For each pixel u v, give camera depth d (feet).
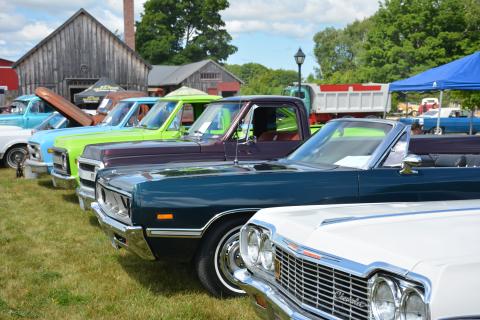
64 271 20.08
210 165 19.26
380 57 205.46
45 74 109.60
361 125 18.24
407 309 8.28
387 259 8.71
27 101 63.46
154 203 15.71
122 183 17.17
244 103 24.56
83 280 18.98
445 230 9.45
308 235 10.42
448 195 17.03
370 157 16.98
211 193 15.97
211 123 25.52
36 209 31.96
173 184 15.89
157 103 34.78
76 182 30.19
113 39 114.11
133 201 15.76
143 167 20.04
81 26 111.55
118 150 24.21
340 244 9.65
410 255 8.56
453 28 186.29
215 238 16.28
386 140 17.03
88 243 23.99
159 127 32.27
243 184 16.19
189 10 241.96
